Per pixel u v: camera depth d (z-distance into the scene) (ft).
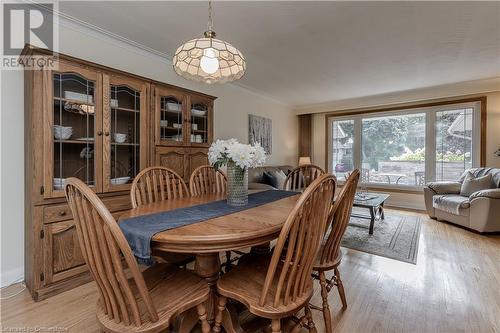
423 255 8.75
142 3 6.86
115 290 3.15
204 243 3.59
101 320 3.34
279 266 4.60
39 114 5.93
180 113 9.43
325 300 4.97
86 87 6.84
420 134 16.75
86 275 6.76
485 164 14.49
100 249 3.07
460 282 6.89
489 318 5.38
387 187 17.98
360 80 13.79
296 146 21.56
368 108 18.58
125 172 7.80
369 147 18.78
